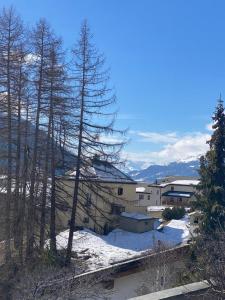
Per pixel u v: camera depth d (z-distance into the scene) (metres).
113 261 32.66
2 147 33.66
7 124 33.84
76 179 34.75
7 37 34.16
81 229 44.78
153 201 82.06
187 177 102.75
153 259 25.86
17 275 22.22
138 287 25.58
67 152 34.72
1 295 19.98
